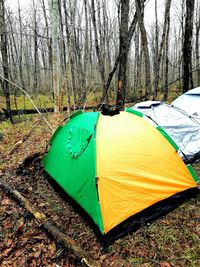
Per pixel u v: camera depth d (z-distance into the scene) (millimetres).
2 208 4070
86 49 16078
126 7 6945
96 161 3512
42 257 3072
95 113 4312
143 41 8477
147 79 8977
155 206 3631
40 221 3586
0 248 3258
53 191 4598
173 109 6098
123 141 3752
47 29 15695
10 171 5422
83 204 3682
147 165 3715
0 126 10648
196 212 3695
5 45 10250
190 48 8836
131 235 3324
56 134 4980
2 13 9922
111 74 8312
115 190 3424
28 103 15984
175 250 3039
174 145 4012
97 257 3012
